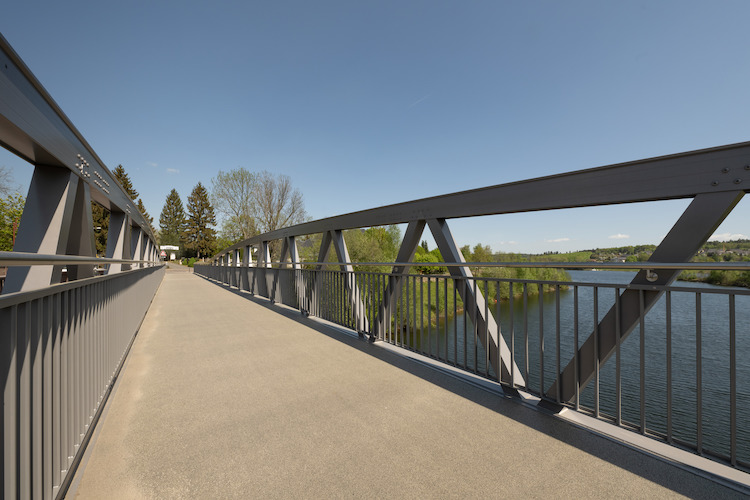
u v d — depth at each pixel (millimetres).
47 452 1203
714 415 5070
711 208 1560
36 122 1862
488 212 2734
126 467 1561
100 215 38250
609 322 1905
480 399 2363
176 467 1562
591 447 1719
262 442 1791
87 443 1764
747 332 4055
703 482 1418
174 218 76500
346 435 1863
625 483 1420
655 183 1771
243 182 33094
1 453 937
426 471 1520
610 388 6914
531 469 1530
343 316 4914
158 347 3893
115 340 2768
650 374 6742
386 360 3322
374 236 28625
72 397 1478
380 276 4047
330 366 3141
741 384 4633
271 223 33812
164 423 2018
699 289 1535
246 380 2781
